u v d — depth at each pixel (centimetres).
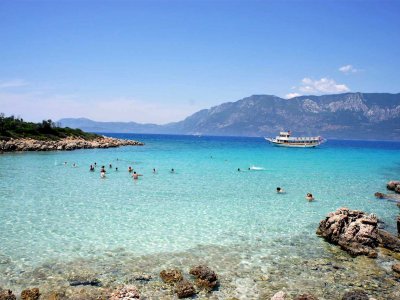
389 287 1356
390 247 1791
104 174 4134
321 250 1752
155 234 1928
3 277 1350
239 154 8506
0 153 6750
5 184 3381
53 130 10094
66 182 3628
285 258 1631
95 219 2197
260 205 2711
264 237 1931
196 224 2144
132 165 5428
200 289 1295
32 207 2469
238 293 1276
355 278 1430
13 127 9094
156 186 3494
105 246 1719
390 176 4684
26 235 1850
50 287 1280
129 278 1372
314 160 7006
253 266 1527
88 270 1436
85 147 9175
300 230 2083
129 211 2427
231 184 3697
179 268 1484
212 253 1667
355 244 1747
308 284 1366
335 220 1942
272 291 1300
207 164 5775
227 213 2434
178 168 5109
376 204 2878
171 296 1241
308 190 3428
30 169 4581
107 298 1180
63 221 2134
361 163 6588
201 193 3156
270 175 4484
